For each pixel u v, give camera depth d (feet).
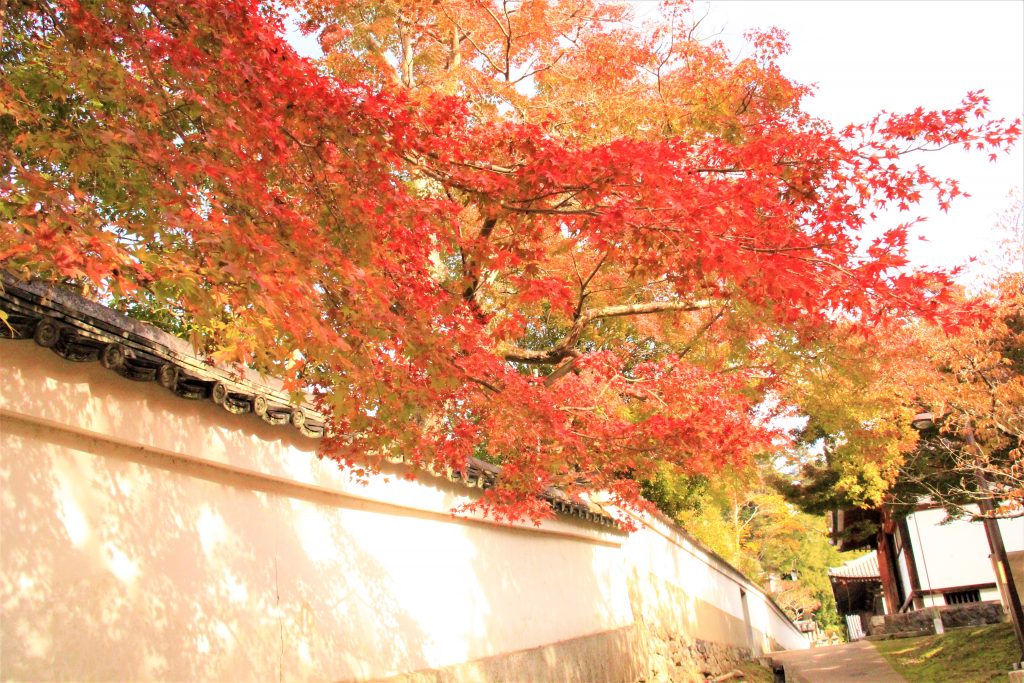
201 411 19.20
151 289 12.68
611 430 26.68
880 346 36.88
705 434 26.18
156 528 17.99
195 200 13.91
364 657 24.25
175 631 17.92
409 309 16.05
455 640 29.84
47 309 14.61
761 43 33.47
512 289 31.71
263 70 14.05
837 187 18.08
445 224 16.89
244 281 12.06
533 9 33.42
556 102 32.58
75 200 14.02
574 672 39.47
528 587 37.65
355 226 15.15
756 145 17.66
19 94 15.01
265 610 20.81
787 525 130.82
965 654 53.21
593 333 41.34
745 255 14.94
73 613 15.58
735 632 80.38
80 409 15.96
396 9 31.35
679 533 65.67
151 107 14.39
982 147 17.72
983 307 16.08
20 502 14.96
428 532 29.53
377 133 14.53
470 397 21.84
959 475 50.75
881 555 100.99
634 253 16.66
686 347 39.83
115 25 14.88
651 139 32.40
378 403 15.88
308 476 22.86
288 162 14.89
